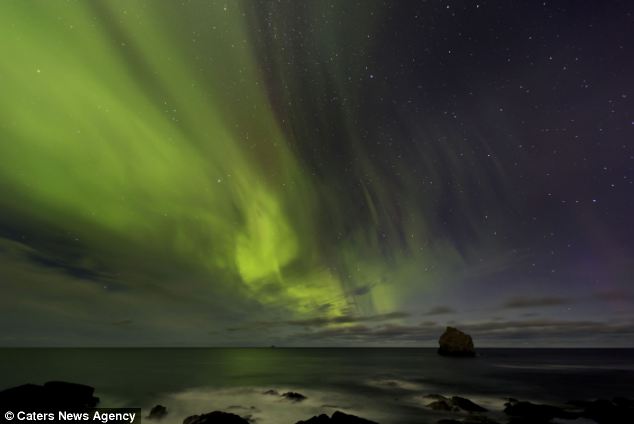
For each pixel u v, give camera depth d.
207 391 30.03
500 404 24.14
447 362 71.25
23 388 19.70
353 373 46.88
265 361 76.38
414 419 20.52
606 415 19.58
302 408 23.58
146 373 44.81
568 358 88.31
